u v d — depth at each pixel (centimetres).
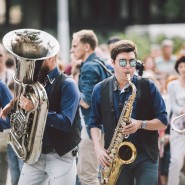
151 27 4234
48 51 1002
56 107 1045
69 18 5619
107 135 1055
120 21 5681
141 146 1050
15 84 1026
